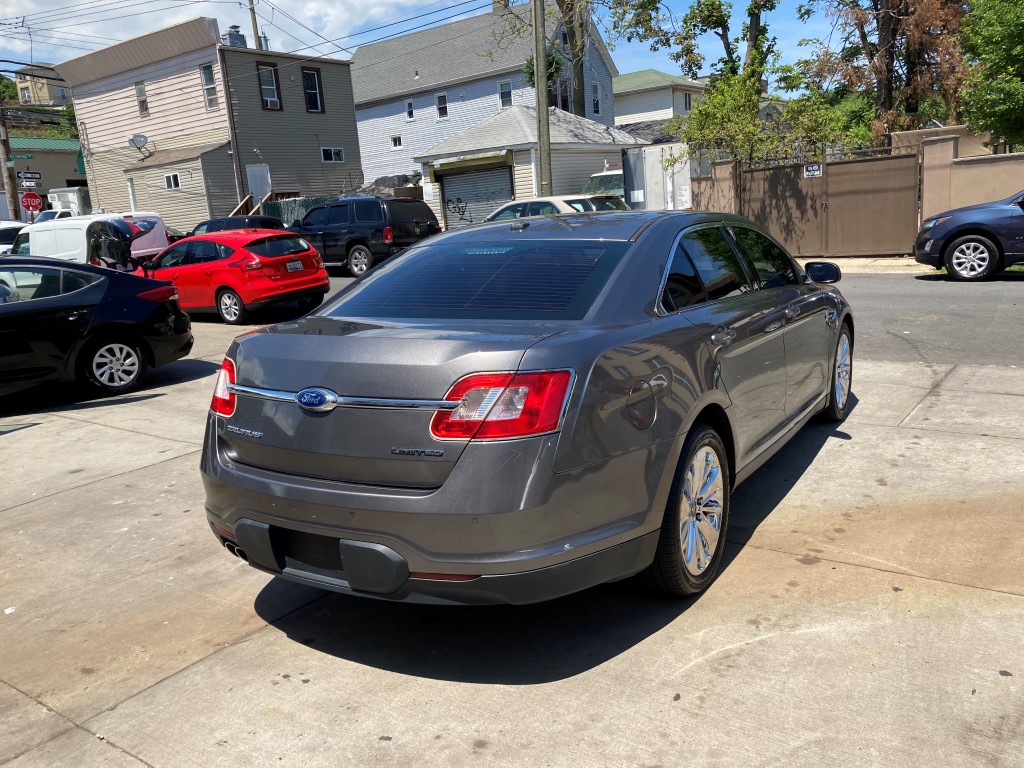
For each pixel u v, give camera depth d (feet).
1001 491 14.70
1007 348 25.99
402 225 64.18
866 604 11.16
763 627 10.79
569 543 9.47
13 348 26.18
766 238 16.58
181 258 46.44
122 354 28.66
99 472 19.62
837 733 8.60
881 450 17.38
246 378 10.64
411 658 10.76
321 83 108.37
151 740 9.36
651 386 10.47
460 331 10.05
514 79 127.44
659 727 8.92
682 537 11.26
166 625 12.07
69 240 51.42
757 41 87.20
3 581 13.89
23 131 181.06
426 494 9.26
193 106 101.76
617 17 83.46
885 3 84.28
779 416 14.93
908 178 54.65
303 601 12.64
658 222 13.04
